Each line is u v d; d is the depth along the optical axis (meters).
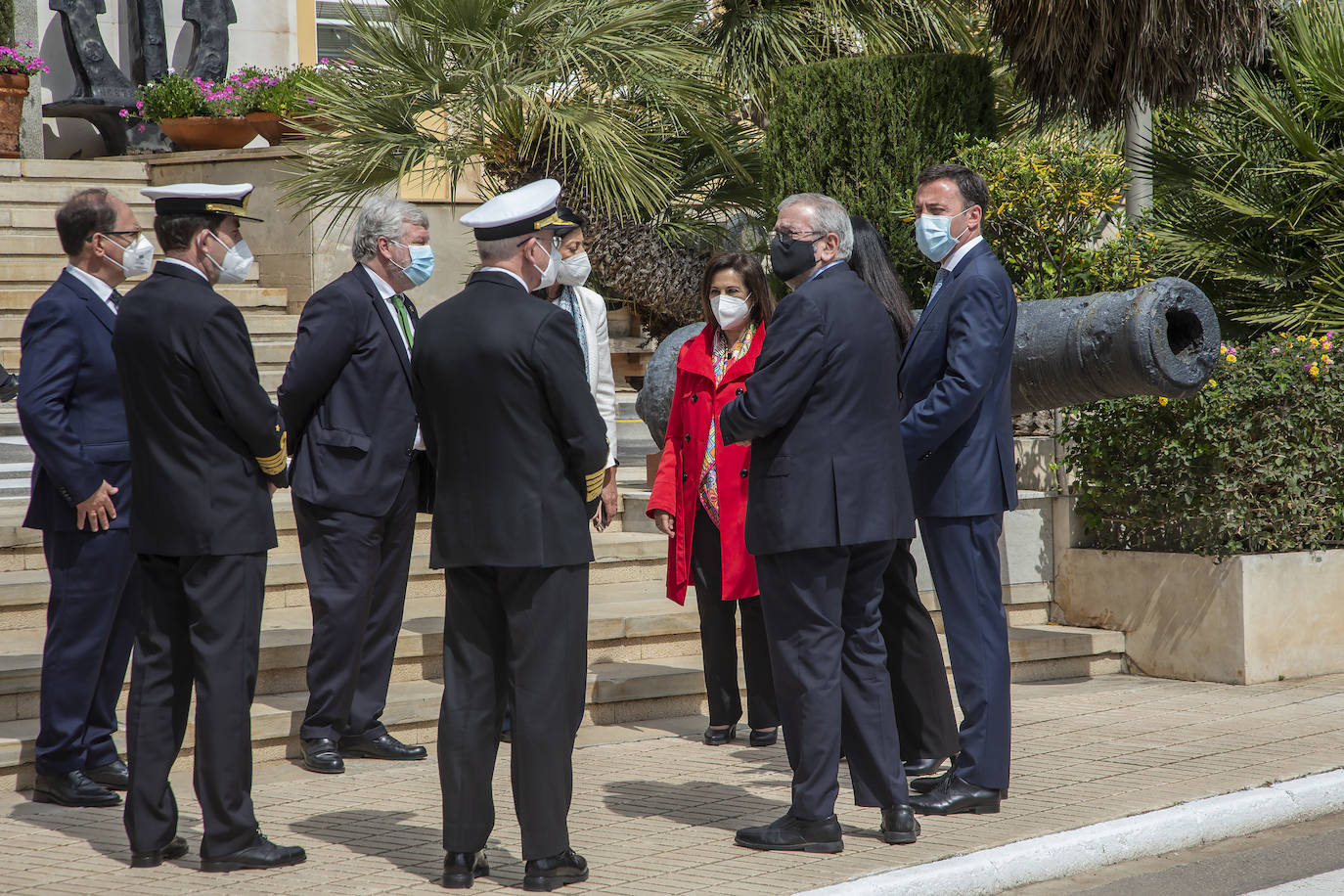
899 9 15.98
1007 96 16.22
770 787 7.36
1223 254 13.43
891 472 6.36
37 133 18.53
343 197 14.87
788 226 6.44
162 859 6.13
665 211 14.34
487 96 12.62
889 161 12.80
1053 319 8.66
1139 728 8.63
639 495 11.45
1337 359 10.31
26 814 6.86
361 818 6.82
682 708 9.10
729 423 6.25
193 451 6.03
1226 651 10.00
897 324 7.34
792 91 13.26
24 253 16.45
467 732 5.87
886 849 6.24
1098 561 10.72
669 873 5.95
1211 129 14.25
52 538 6.95
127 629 7.18
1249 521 10.09
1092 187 11.59
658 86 13.32
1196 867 6.44
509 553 5.77
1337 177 13.01
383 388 7.71
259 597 6.18
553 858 5.79
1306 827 7.10
